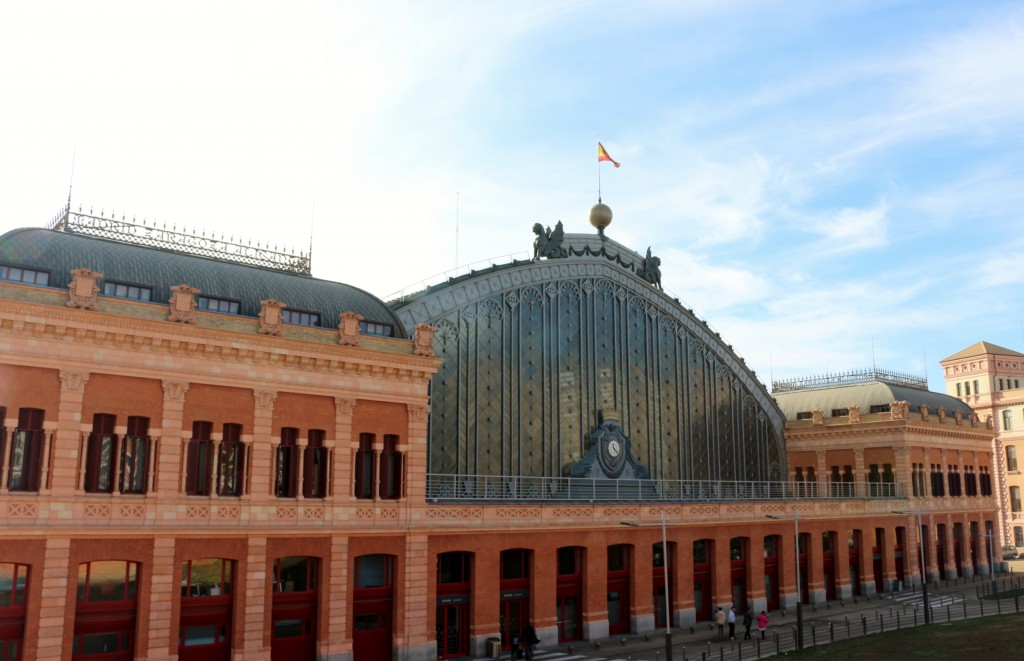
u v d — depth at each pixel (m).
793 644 48.19
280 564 39.34
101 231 43.34
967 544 85.81
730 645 48.69
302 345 39.97
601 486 58.47
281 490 39.62
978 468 90.62
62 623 32.72
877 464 79.56
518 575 48.47
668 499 60.25
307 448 40.59
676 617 55.69
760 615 51.38
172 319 36.44
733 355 74.81
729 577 59.47
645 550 54.09
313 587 40.09
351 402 41.75
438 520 44.16
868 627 54.00
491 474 53.34
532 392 57.06
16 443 33.12
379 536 41.91
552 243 61.38
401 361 43.38
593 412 60.97
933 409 86.06
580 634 50.53
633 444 63.72
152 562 35.09
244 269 43.84
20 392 33.06
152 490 35.56
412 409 43.97
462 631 45.34
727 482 71.25
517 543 47.53
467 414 52.84
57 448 33.50
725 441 72.62
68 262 37.03
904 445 77.88
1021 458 109.62
